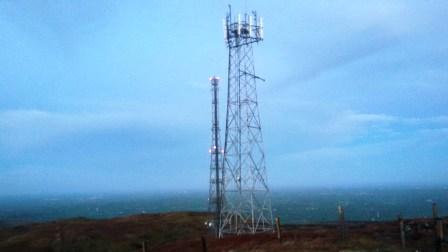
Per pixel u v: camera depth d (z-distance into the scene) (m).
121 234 80.38
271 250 47.75
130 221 96.69
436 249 40.44
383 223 68.81
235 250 50.50
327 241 49.34
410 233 52.62
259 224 76.06
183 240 69.75
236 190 66.19
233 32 66.56
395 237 51.22
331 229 63.03
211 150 70.81
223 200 67.44
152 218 100.38
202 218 95.38
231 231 66.12
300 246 47.66
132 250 70.00
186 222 90.75
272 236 55.06
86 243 74.75
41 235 82.31
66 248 73.19
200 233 78.00
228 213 67.50
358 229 59.66
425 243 47.22
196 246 57.59
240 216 67.00
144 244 50.75
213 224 79.56
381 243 47.84
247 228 69.12
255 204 91.56
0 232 96.50
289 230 63.06
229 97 75.19
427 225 57.00
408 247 46.00
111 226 89.31
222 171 67.69
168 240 74.62
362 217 152.62
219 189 68.50
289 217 159.88
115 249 71.12
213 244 56.62
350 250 44.72
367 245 46.88
